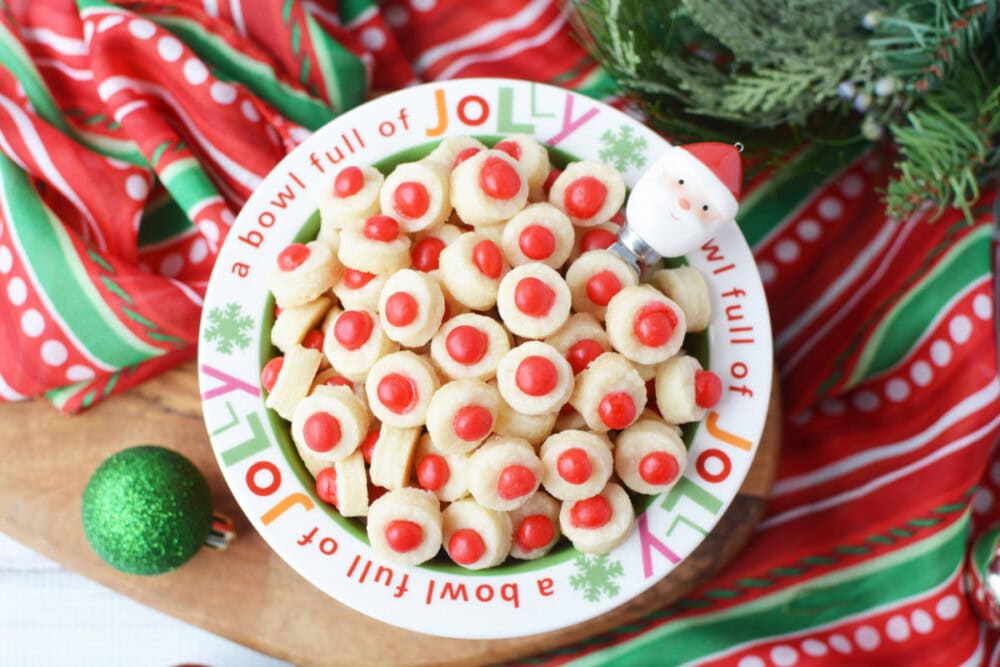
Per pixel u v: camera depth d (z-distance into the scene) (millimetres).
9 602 536
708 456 417
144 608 537
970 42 394
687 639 500
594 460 396
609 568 410
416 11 538
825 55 403
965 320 497
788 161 468
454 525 407
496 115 431
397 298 397
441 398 396
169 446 490
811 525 511
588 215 416
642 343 399
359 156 430
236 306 422
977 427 498
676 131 469
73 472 490
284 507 414
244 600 473
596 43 454
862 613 505
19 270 485
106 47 491
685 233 391
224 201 492
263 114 502
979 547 506
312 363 412
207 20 502
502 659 468
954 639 498
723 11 395
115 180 499
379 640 467
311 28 500
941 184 411
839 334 517
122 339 484
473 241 407
